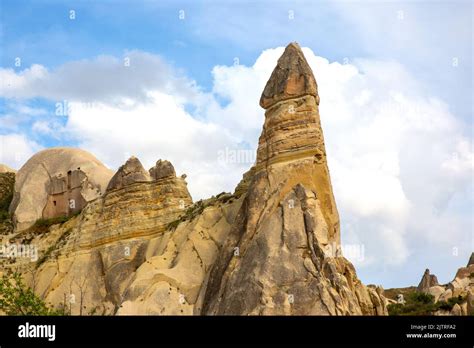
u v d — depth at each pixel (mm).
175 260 71938
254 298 62000
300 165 67625
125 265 76688
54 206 90125
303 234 64500
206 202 76250
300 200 66250
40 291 78938
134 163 80812
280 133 69125
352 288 64062
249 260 64812
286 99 69938
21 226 89375
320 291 60844
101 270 78188
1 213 94125
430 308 75188
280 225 65438
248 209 67625
